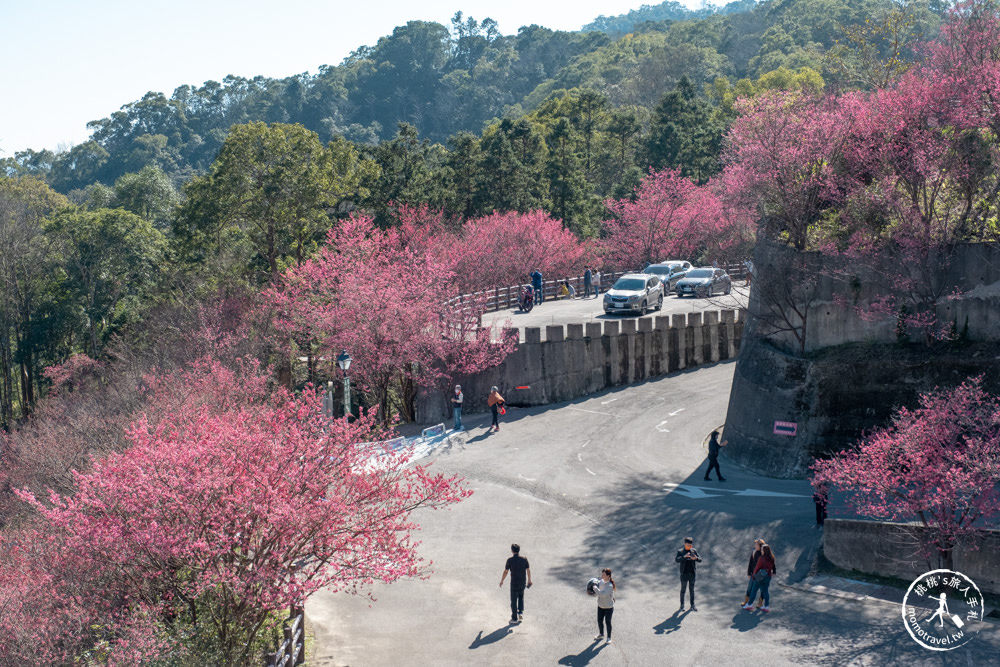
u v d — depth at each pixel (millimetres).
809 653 15289
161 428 16672
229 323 43969
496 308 47312
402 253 38406
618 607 18094
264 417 16547
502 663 15719
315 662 16094
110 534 13984
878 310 26547
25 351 67312
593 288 54438
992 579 17188
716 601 18078
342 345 34344
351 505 15688
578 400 36562
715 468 27328
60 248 70438
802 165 29047
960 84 25562
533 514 24297
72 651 15062
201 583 14312
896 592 17688
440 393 34906
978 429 18609
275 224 60594
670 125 82625
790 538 21219
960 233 25891
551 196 77312
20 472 29734
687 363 40719
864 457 19422
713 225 62812
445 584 19781
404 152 64625
